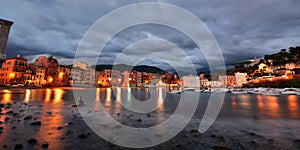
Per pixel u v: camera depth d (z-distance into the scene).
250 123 7.26
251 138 5.18
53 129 5.75
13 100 14.60
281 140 4.99
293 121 7.75
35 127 5.93
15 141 4.45
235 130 6.11
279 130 6.14
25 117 7.26
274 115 9.46
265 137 5.28
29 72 54.78
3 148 3.97
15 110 9.40
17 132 5.28
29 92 26.33
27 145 4.19
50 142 4.46
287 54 113.62
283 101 19.70
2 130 5.45
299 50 110.88
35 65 58.44
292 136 5.40
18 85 44.59
